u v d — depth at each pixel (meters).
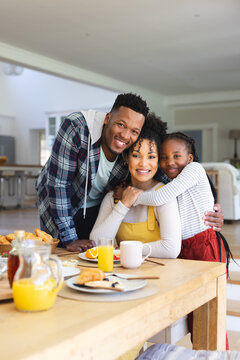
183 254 1.82
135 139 1.71
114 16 5.56
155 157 1.76
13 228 5.92
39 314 0.90
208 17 5.60
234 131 10.65
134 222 1.77
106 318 0.87
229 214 6.24
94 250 1.50
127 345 0.94
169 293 1.08
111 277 1.18
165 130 1.88
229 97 10.42
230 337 2.76
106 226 1.74
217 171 6.25
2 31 6.18
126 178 1.93
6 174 9.13
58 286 0.94
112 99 11.28
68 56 7.48
